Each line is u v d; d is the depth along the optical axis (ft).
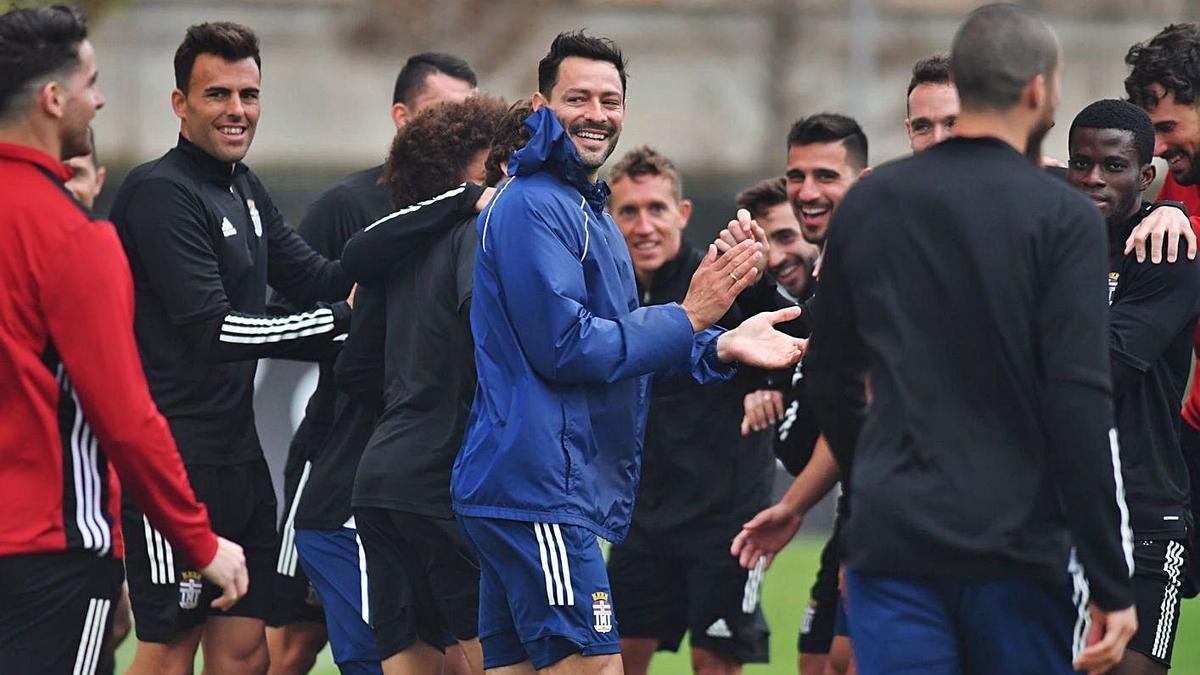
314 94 294.87
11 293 44.37
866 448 43.27
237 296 65.10
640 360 52.44
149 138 277.03
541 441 52.21
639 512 76.28
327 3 296.51
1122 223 56.80
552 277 51.60
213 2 287.07
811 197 71.05
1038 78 43.04
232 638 66.69
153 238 61.98
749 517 75.41
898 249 42.75
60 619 45.83
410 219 60.13
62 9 46.39
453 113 62.23
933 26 302.45
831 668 71.15
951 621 42.93
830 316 45.06
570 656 53.21
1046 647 42.83
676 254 77.56
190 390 63.72
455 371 59.62
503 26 267.18
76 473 45.83
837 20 297.33
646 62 305.53
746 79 306.55
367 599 63.93
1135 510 55.72
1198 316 55.36
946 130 65.31
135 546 63.82
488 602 56.39
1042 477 41.91
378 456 60.59
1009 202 41.86
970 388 41.98
